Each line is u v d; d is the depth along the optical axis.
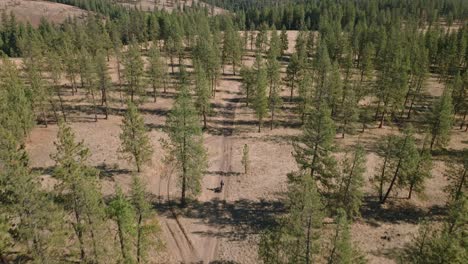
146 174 53.31
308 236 27.33
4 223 26.73
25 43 94.50
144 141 51.38
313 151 43.16
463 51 98.94
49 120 70.81
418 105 85.50
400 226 44.34
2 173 25.86
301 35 122.56
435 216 46.22
